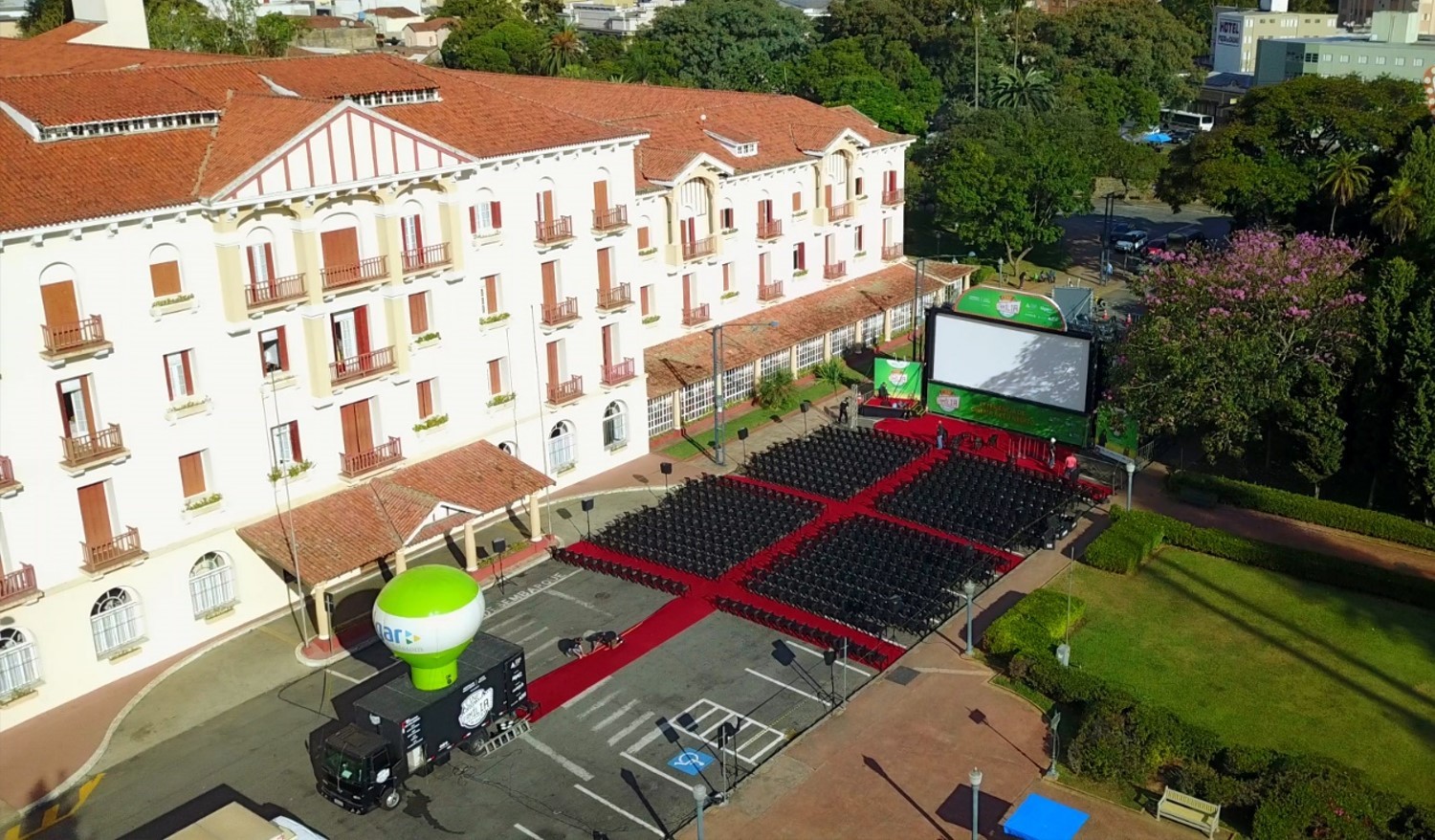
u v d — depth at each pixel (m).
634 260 62.22
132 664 45.38
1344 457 57.53
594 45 153.00
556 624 48.62
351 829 36.81
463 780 39.09
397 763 37.81
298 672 45.78
